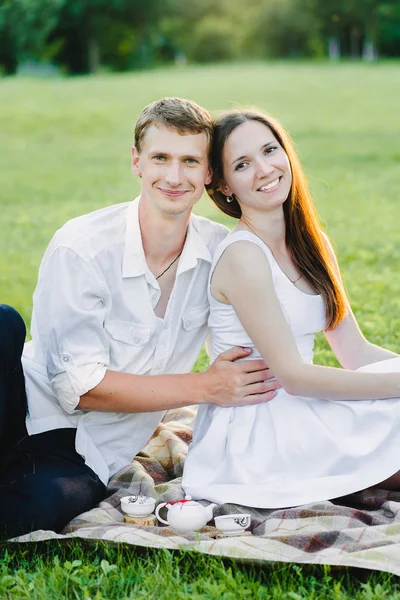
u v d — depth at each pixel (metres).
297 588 3.35
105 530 3.68
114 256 4.20
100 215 4.29
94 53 59.78
